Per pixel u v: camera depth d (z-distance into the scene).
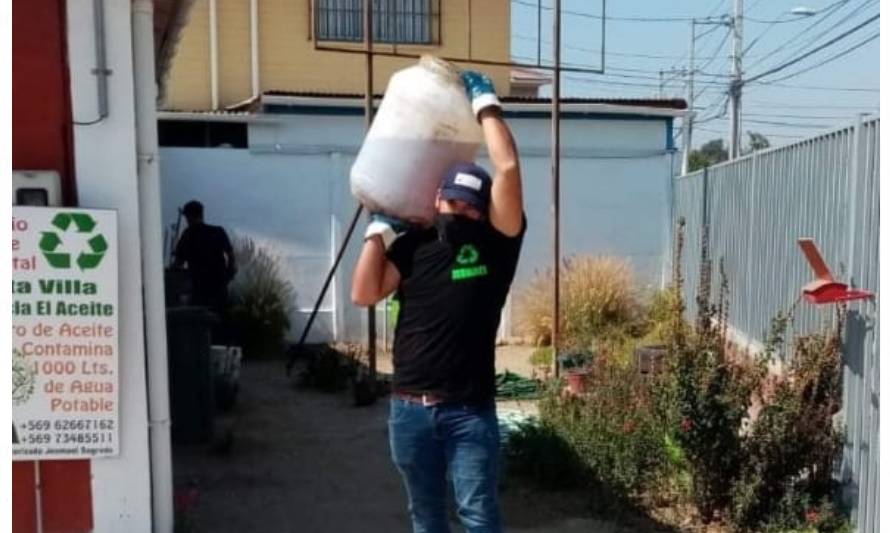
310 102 12.85
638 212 13.91
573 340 11.95
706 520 5.70
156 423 4.59
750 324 10.40
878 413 5.10
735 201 11.09
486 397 3.61
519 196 3.53
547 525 5.74
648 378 6.40
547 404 7.06
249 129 12.82
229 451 7.46
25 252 4.27
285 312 12.63
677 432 5.62
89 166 4.34
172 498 5.02
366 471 6.98
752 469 5.54
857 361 5.43
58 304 4.32
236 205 12.82
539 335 12.93
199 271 11.23
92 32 4.30
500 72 18.62
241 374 11.12
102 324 4.36
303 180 12.93
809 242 5.61
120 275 4.41
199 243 11.24
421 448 3.65
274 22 17.78
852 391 5.49
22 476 4.41
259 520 5.89
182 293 8.77
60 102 4.32
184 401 7.64
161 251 4.56
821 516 5.43
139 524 4.53
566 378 8.00
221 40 17.58
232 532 5.68
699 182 12.73
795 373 5.75
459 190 3.54
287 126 12.88
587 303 12.74
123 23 4.34
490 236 3.58
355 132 13.02
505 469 6.66
